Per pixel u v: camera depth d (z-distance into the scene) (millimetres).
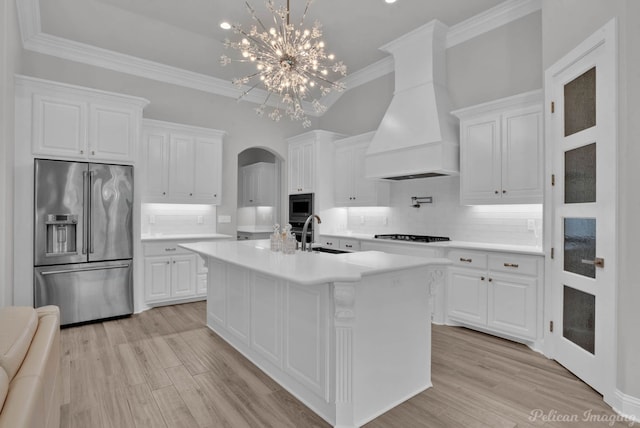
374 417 2033
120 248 3850
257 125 5660
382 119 4727
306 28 4074
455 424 1964
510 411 2088
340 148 5340
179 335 3342
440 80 4121
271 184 7230
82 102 3645
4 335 1198
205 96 5148
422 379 2354
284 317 2375
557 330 2744
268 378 2508
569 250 2617
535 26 3467
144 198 4336
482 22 3828
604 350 2193
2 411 833
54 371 1418
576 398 2227
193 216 5043
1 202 2611
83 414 2037
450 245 3566
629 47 2008
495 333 3301
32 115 3379
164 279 4258
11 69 2969
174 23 3996
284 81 2998
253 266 2059
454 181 4152
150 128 4375
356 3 3609
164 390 2322
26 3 3283
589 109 2387
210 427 1937
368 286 2025
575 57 2465
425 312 2395
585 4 2408
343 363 1913
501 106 3350
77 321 3590
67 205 3527
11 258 3150
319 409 2078
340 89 3303
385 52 4730
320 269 1948
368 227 5277
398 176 4238
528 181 3152
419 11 3746
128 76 4516
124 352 2934
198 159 4746
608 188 2168
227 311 3154
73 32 3873
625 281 2035
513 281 3092
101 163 3762
